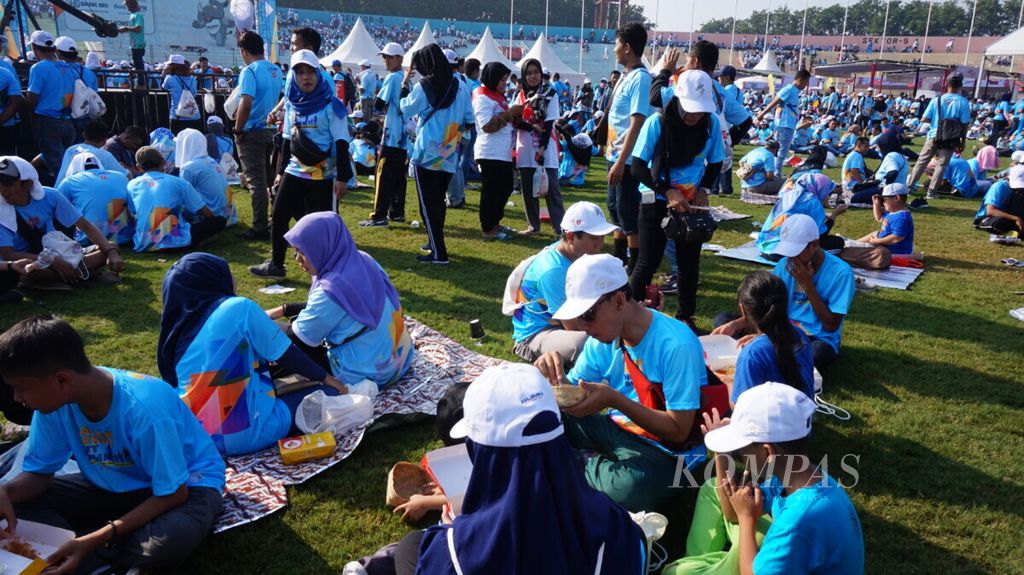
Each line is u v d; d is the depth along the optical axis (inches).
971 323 264.1
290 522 141.7
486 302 270.5
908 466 166.2
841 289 206.7
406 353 194.7
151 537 117.4
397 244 349.4
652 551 132.0
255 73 321.1
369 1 3604.8
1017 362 228.2
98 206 313.4
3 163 249.1
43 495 123.6
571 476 80.8
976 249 381.7
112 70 553.0
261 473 154.4
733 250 353.7
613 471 136.3
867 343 241.9
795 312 216.2
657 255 234.1
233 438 156.6
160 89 576.7
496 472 80.1
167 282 154.7
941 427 184.4
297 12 2847.0
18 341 103.0
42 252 258.2
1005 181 412.5
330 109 274.4
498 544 77.7
